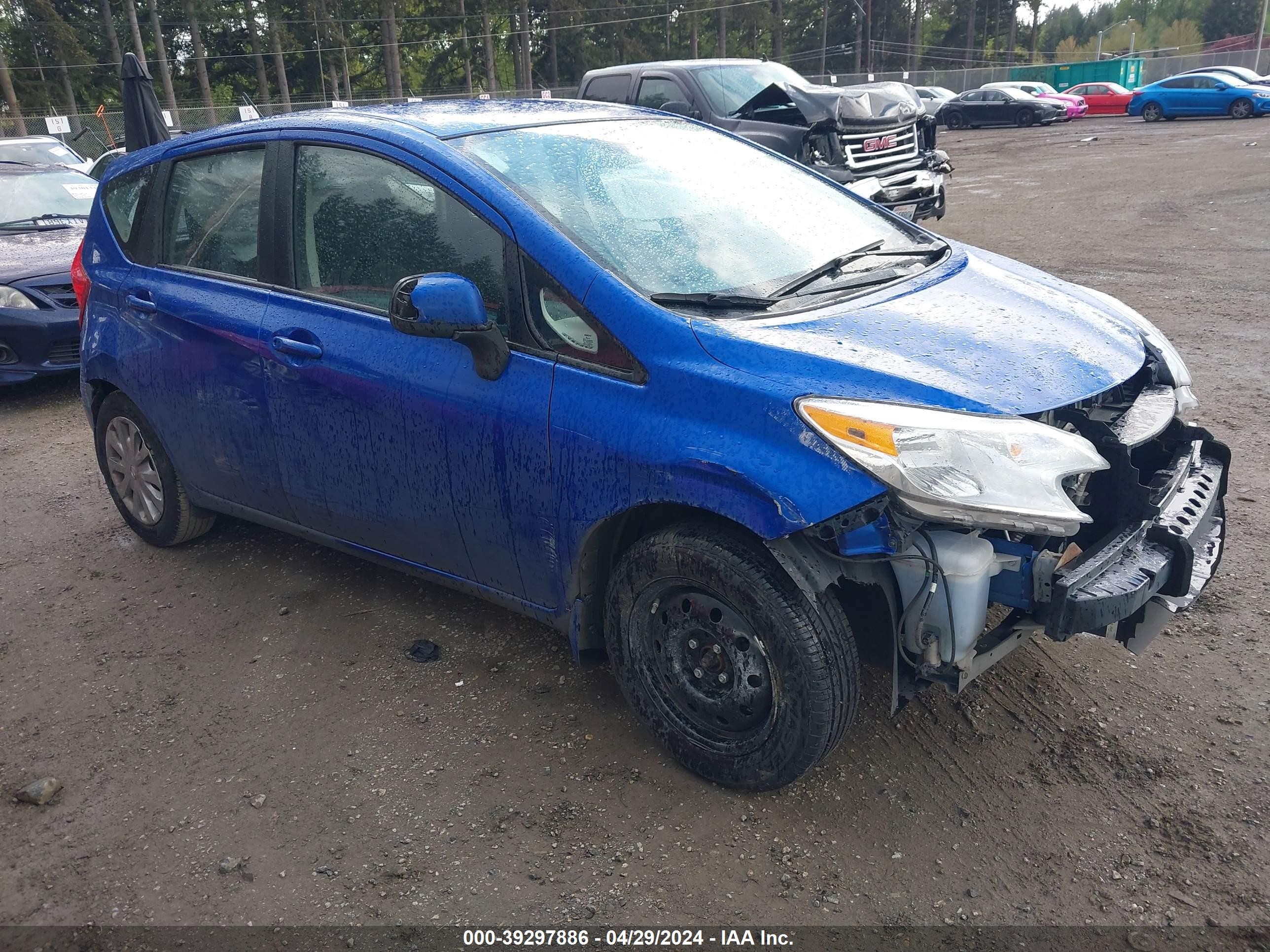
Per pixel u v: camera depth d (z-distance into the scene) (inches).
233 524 189.5
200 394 150.3
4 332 271.4
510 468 114.7
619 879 99.0
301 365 133.7
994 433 91.7
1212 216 488.4
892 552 93.0
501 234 115.7
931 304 114.7
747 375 98.4
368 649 143.3
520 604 125.1
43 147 437.1
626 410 104.3
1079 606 92.5
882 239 137.2
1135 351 115.3
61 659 146.0
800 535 96.6
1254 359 256.2
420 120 134.0
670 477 100.2
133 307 159.0
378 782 114.9
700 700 109.2
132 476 176.1
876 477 90.0
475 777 115.0
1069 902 93.5
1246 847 98.5
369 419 127.8
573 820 107.3
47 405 285.0
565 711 126.3
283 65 2156.7
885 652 101.5
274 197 140.5
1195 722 117.4
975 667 97.8
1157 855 98.3
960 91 2142.0
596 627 119.9
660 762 115.6
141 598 163.2
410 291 109.6
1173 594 101.7
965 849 100.5
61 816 112.5
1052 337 110.2
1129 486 102.8
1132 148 885.2
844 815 105.9
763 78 450.9
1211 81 1165.7
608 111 150.9
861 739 117.2
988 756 113.5
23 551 183.9
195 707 132.1
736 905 95.1
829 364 97.7
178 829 109.3
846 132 406.3
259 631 150.3
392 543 136.1
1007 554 97.0
